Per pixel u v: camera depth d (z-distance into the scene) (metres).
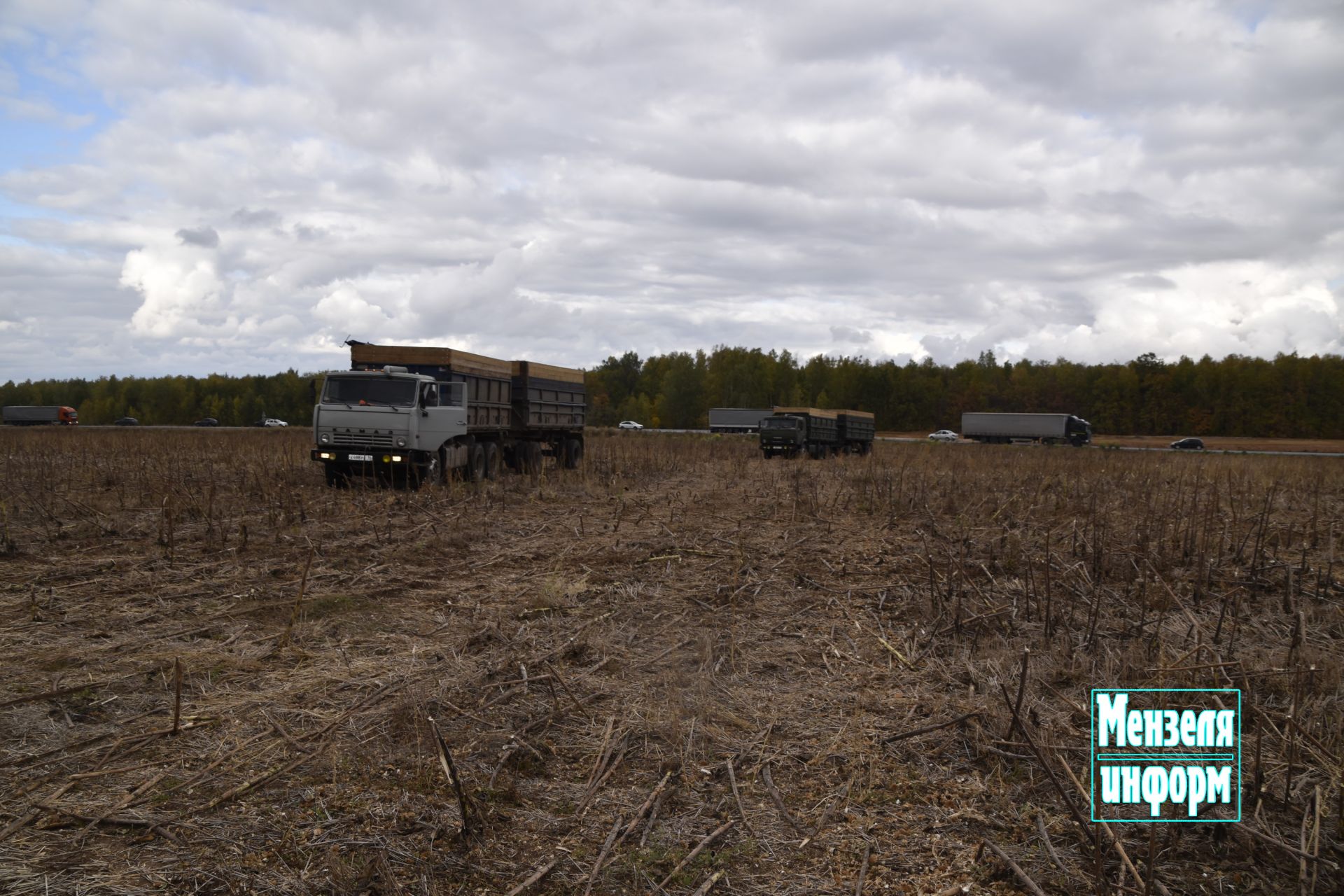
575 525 12.81
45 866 3.42
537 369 21.92
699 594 8.36
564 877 3.49
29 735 4.64
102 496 14.31
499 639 6.59
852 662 6.37
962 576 8.34
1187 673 5.76
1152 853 3.33
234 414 123.12
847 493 17.89
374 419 15.93
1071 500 16.03
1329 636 7.29
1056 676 5.98
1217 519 13.05
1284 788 4.40
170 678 5.55
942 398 117.81
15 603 7.35
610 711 5.22
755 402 110.06
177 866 3.45
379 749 4.56
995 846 3.70
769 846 3.79
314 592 7.96
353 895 3.29
